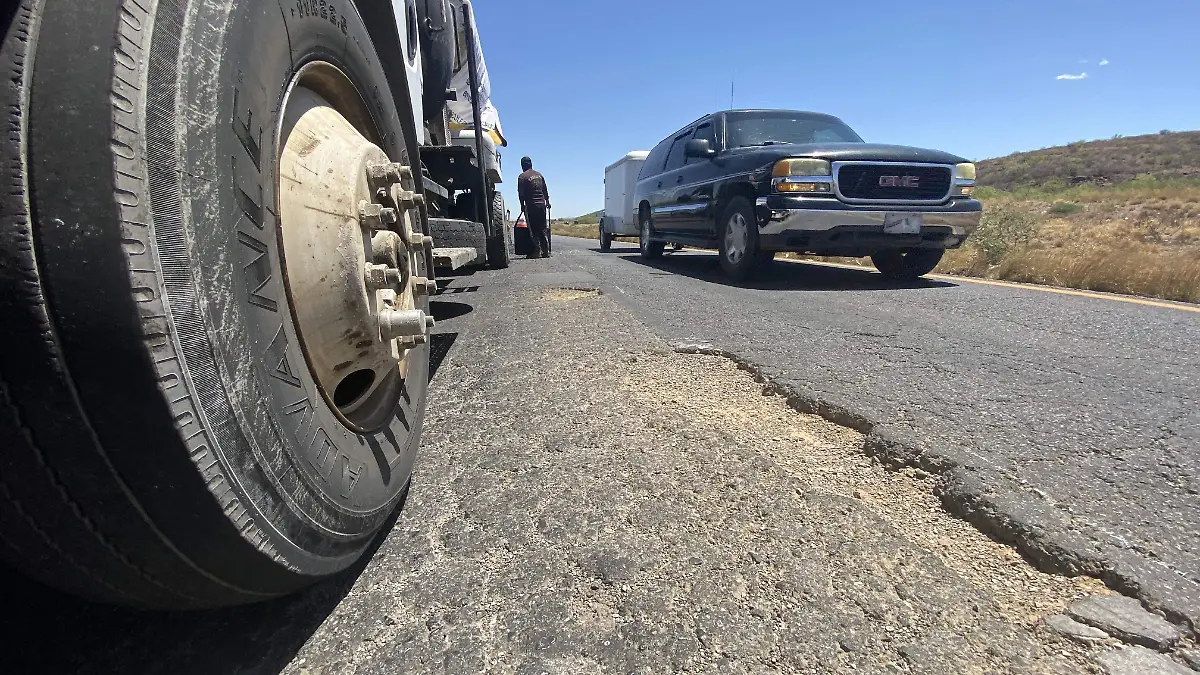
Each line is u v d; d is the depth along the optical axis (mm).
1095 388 2934
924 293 6250
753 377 3225
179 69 998
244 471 1046
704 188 8062
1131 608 1425
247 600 1197
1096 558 1575
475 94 5125
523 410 2803
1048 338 4043
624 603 1479
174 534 989
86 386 886
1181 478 1999
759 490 2012
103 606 1470
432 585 1562
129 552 1001
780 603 1468
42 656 1328
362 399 1693
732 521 1827
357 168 1545
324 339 1432
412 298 1971
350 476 1434
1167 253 8766
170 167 958
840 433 2488
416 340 1741
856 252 6703
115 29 911
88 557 1004
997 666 1274
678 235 9453
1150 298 5980
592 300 5836
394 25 2594
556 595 1512
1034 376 3131
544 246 12242
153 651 1349
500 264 7648
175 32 1003
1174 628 1359
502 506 1940
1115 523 1728
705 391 3029
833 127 8281
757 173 6664
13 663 1307
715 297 5914
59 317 867
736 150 7594
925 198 6406
